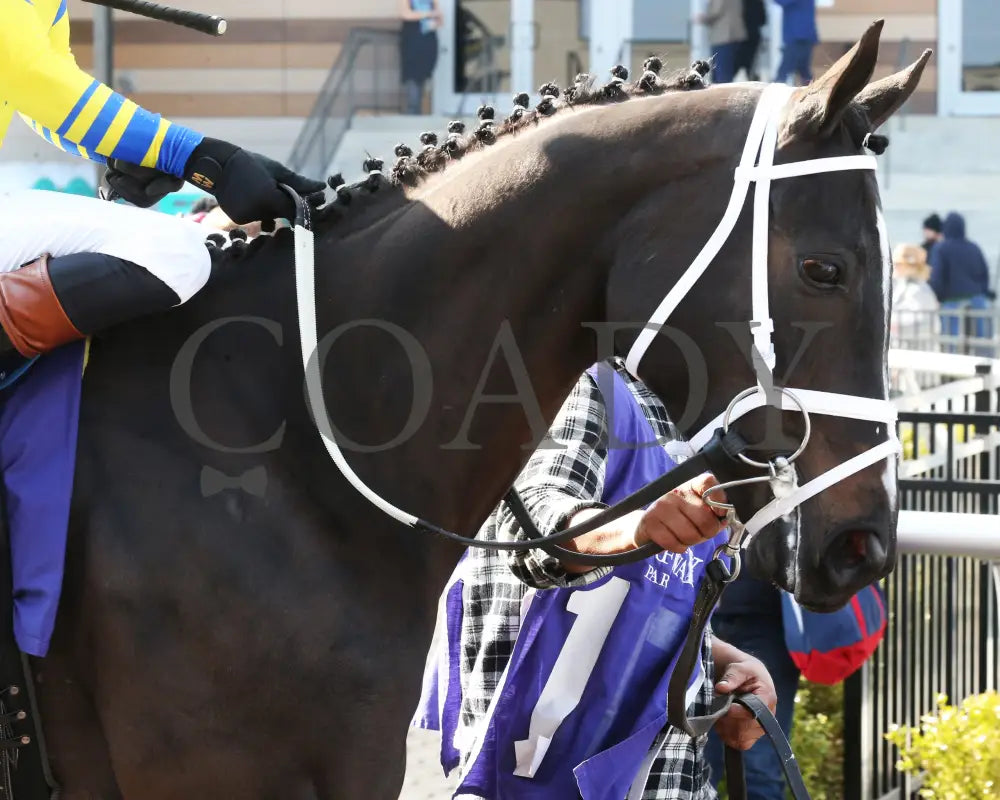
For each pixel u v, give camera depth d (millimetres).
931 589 6785
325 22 19219
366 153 4309
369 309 3498
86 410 3379
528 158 3449
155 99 19297
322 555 3383
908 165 21609
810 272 3141
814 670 5488
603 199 3363
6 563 3277
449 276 3477
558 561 4012
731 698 4391
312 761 3373
